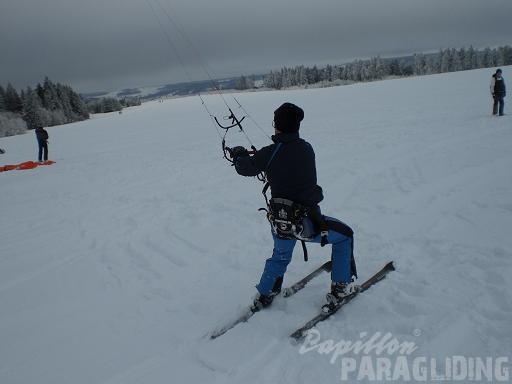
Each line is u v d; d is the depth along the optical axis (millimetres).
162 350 3492
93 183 10836
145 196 8570
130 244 5949
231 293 4277
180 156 13594
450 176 7312
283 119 3352
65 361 3469
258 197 7523
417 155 8984
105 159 15438
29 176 13406
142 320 3980
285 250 3598
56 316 4203
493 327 3242
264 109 31984
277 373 3033
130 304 4301
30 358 3551
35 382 3244
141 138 22906
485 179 6918
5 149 26094
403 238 5074
